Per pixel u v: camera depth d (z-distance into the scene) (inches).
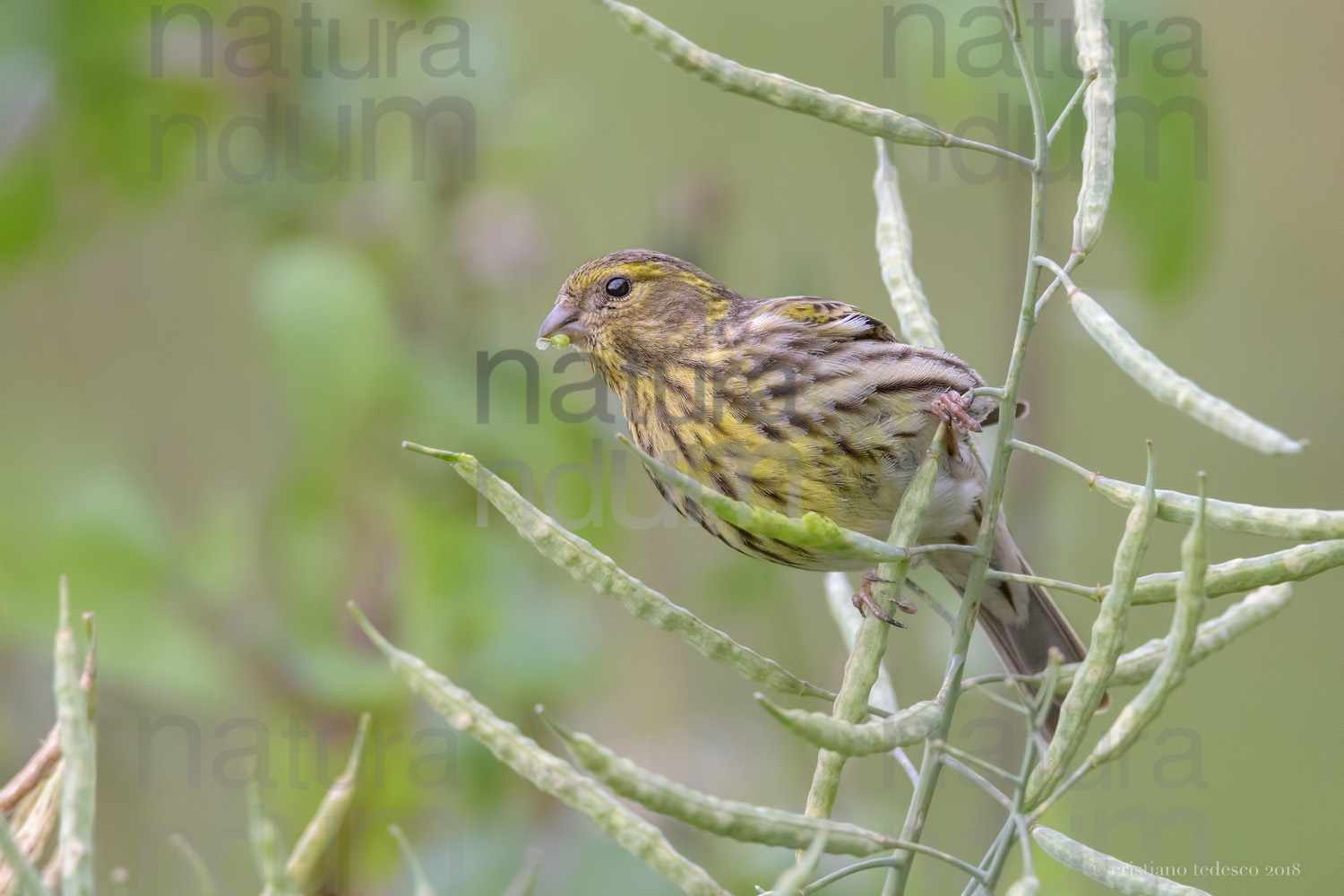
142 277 499.5
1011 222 443.8
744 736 427.5
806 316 337.1
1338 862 483.5
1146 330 426.3
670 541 438.0
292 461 356.8
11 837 170.6
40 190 388.8
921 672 452.1
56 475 410.0
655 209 444.5
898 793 422.6
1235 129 586.9
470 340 383.9
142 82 383.6
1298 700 524.4
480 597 359.9
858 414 323.0
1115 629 187.0
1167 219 398.0
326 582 364.2
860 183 551.2
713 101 544.4
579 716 422.6
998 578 208.2
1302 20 582.6
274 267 350.6
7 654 426.6
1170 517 197.0
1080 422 569.0
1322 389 577.6
